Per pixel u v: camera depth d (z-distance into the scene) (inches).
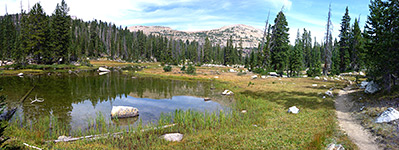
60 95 1166.3
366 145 445.1
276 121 674.2
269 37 2532.0
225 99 1151.6
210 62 6279.5
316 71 2285.9
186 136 572.1
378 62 826.2
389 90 781.3
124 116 773.3
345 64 2699.3
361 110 707.4
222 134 565.3
